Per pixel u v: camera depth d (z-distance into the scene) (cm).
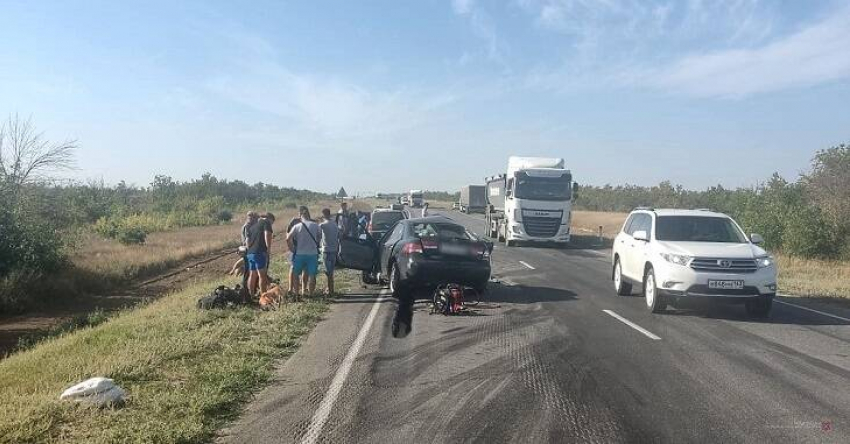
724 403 652
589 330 1045
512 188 3023
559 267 2111
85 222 3281
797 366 807
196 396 650
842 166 2517
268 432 571
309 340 962
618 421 598
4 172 1823
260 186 10219
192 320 1055
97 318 1320
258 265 1288
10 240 1653
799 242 2419
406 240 1366
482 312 1222
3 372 778
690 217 1320
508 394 684
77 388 629
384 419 605
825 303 1410
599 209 7631
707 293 1141
